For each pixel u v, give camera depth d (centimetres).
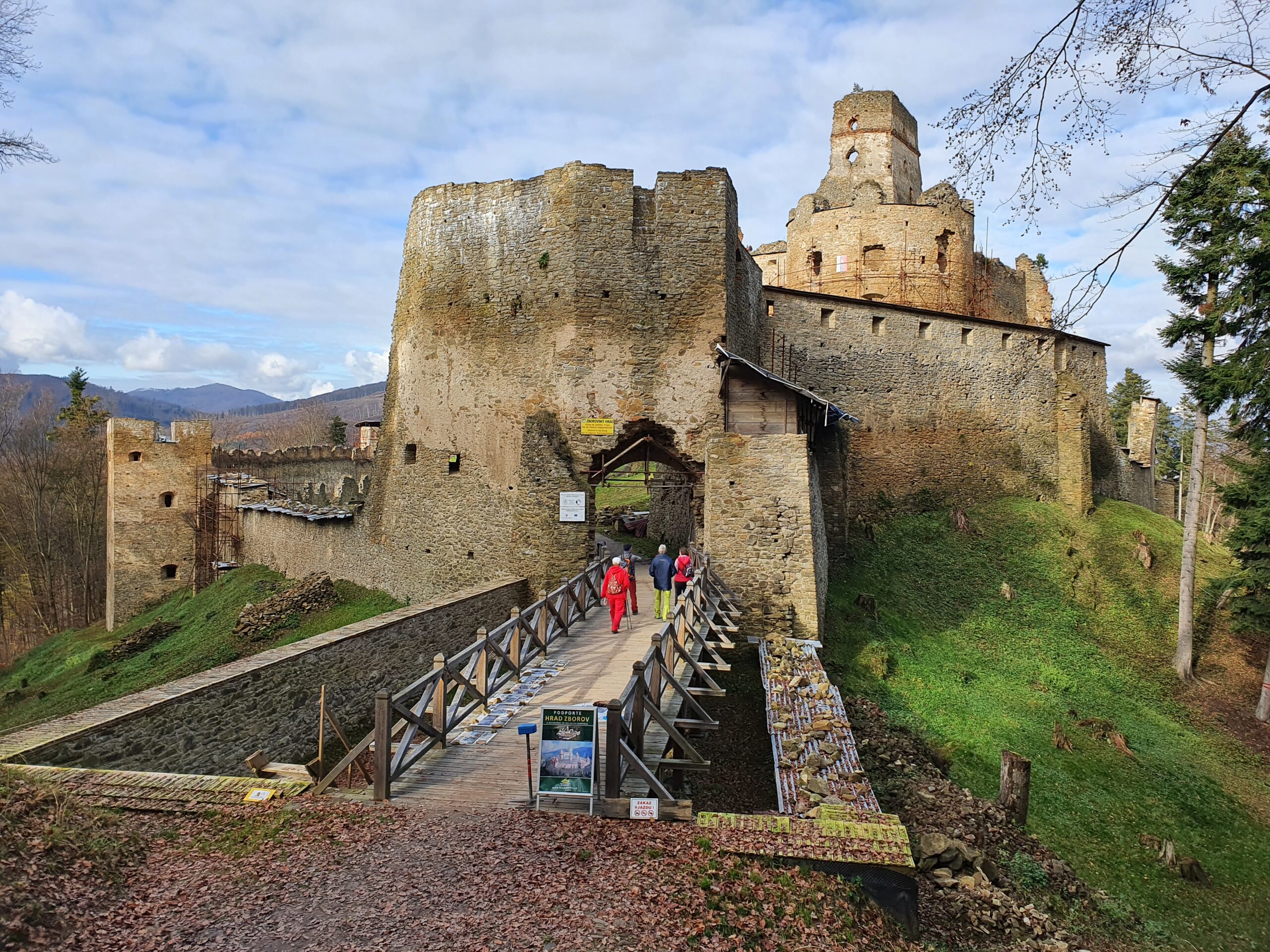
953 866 717
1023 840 887
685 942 436
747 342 1694
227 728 782
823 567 1498
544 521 1415
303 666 896
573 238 1456
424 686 679
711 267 1459
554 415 1458
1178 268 1502
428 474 1700
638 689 641
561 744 581
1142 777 1241
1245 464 1783
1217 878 1001
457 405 1631
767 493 1274
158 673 1728
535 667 923
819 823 574
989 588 1867
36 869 446
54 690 1922
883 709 1150
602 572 1364
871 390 2123
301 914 439
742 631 1242
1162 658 1767
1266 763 1409
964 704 1298
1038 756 1193
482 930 430
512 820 565
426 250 1725
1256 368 830
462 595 1236
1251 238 802
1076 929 737
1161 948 775
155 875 481
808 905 491
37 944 393
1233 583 1786
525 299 1520
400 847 521
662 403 1436
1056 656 1658
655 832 552
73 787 580
